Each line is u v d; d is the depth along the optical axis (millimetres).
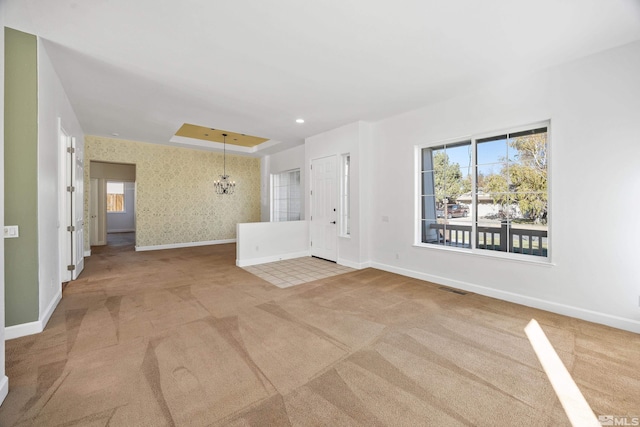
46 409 1544
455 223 3943
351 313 2938
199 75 3205
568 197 2857
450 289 3742
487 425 1455
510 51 2658
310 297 3436
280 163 7914
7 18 2221
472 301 3287
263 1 2014
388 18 2203
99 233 7812
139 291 3648
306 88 3535
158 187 7102
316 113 4484
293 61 2881
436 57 2779
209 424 1455
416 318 2805
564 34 2389
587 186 2744
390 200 4668
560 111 2893
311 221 6094
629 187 2529
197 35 2445
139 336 2406
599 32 2355
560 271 2916
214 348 2217
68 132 3986
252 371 1918
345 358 2088
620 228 2576
